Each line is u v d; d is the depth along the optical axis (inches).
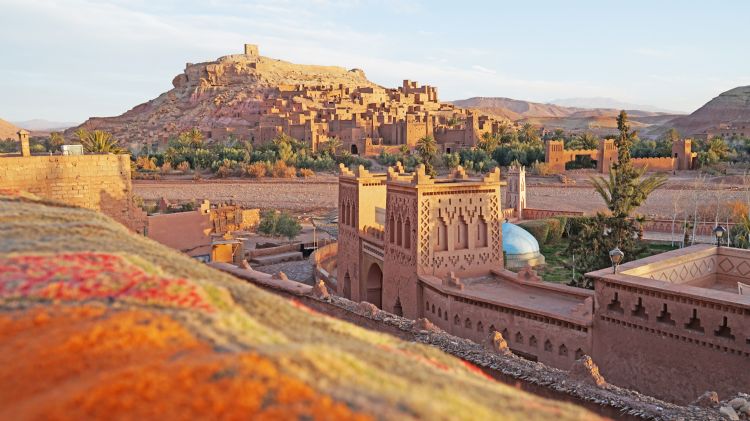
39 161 1047.6
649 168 4222.4
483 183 1063.6
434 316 994.7
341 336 285.7
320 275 1660.9
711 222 2495.1
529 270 995.9
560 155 4303.6
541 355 794.2
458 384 248.1
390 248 1132.5
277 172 4475.9
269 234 2822.3
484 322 880.9
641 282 659.4
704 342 598.2
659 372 641.6
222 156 4963.1
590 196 3457.2
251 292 309.9
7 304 235.3
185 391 171.0
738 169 4249.5
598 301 706.2
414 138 5959.6
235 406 164.9
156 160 4936.0
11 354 200.2
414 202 1023.6
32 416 161.9
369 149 5570.9
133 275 279.7
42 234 359.6
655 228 2429.9
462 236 1062.4
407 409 180.5
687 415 477.1
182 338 211.8
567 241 2370.8
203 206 1936.5
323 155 5201.8
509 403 240.8
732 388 577.6
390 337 325.4
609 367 695.1
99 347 201.3
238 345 211.3
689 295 605.9
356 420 164.2
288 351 204.1
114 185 1143.6
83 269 280.2
